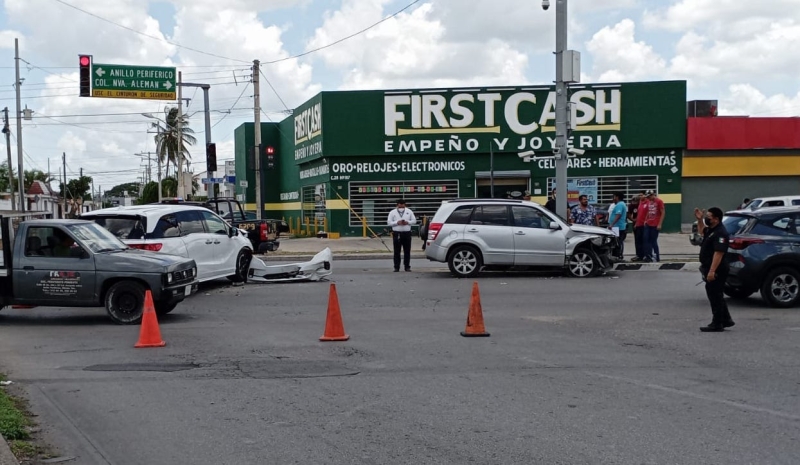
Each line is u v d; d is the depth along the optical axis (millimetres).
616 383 7980
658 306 13391
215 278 16078
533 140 33406
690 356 9312
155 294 12102
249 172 45312
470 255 17969
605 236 17812
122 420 6871
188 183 61344
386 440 6180
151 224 14641
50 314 13523
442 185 33969
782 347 9812
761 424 6516
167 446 6141
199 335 11008
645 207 20188
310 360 9219
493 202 18188
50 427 6695
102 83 31219
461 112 33594
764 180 34531
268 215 44750
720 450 5844
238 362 9164
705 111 36156
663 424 6520
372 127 33875
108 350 10031
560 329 11219
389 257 24766
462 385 7922
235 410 7129
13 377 8555
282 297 14992
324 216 35312
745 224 13172
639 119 33125
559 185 20891
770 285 12930
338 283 17203
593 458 5688
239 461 5758
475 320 10742
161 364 9117
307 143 37188
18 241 12305
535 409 7012
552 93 33250
